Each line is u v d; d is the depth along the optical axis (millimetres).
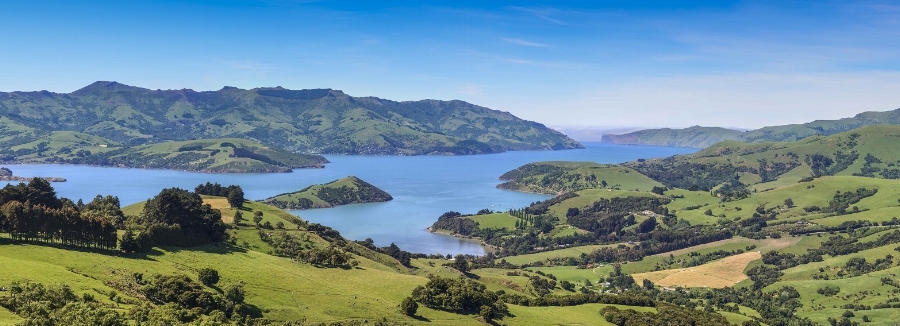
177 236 199500
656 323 197250
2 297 114250
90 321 106938
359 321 156625
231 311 147000
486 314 176750
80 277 141875
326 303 167750
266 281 175000
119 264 162625
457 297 182000
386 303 177000
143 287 144625
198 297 143500
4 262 137500
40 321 103688
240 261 193000
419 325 163750
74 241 174625
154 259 175625
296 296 169000
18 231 168375
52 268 142625
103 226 177000
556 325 185000
